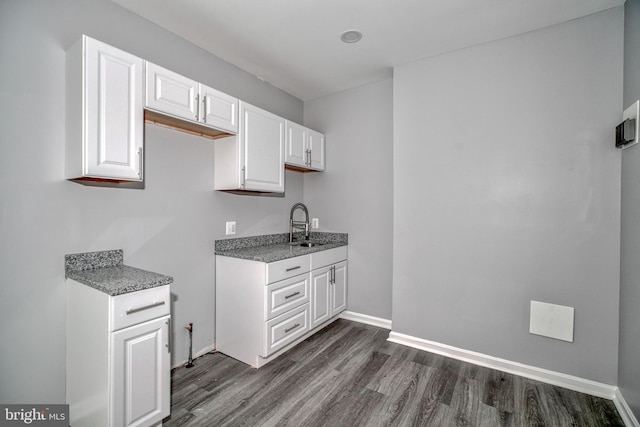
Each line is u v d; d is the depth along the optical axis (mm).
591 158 1982
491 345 2311
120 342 1419
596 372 1965
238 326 2398
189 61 2340
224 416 1748
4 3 1484
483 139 2338
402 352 2535
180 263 2301
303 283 2627
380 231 3104
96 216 1828
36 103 1578
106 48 1592
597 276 1966
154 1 1880
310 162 3182
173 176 2240
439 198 2516
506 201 2252
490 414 1777
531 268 2168
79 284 1607
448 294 2482
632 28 1775
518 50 2215
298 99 3529
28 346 1580
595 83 1971
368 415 1766
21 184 1544
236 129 2328
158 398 1577
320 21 2092
